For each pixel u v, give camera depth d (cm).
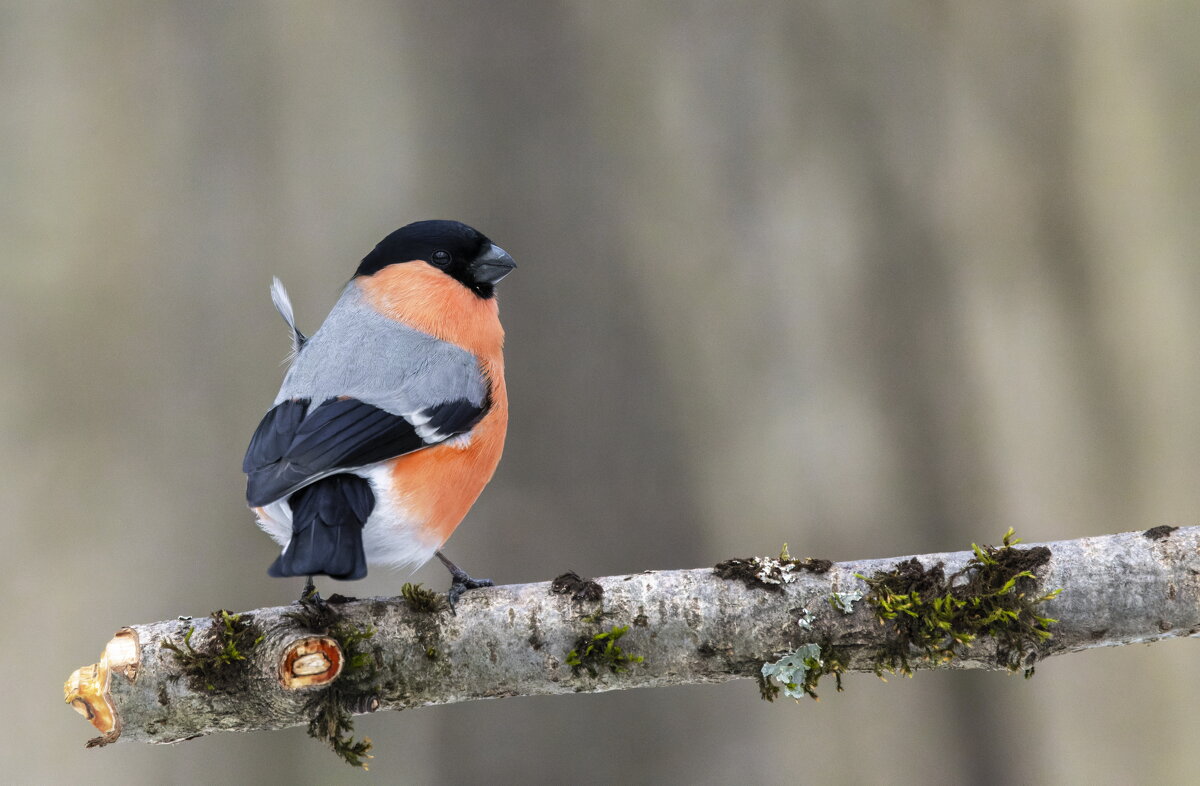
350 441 662
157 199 1199
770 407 1133
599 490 1080
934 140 1208
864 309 1173
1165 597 541
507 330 1113
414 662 564
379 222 1171
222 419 1162
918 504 1148
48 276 1184
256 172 1199
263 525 687
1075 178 1215
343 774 1052
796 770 1037
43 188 1197
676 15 1183
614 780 999
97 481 1145
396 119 1182
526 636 567
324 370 722
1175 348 1185
